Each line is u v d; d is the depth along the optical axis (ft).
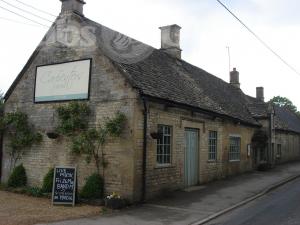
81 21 49.06
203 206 42.04
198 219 35.96
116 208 39.58
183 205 42.39
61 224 32.50
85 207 40.11
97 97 45.57
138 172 42.75
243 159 77.10
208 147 60.59
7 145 54.19
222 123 66.13
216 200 45.73
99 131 44.57
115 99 44.06
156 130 46.14
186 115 53.36
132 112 42.65
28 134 51.70
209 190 52.65
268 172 80.48
